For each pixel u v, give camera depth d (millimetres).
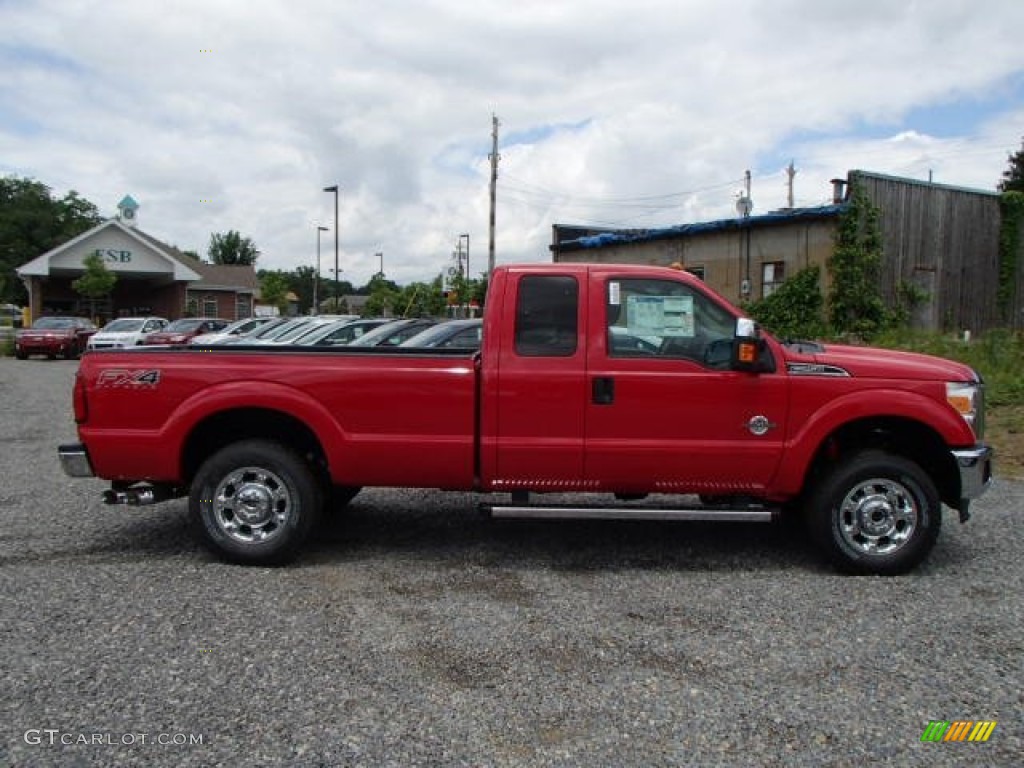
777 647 4012
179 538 5938
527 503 5340
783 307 19109
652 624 4312
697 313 5203
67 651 3900
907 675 3703
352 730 3199
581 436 5133
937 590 4867
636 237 23797
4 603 4543
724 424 5105
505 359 5133
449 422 5184
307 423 5188
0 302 55906
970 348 14406
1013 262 20141
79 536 5977
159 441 5207
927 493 5066
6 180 68875
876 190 18344
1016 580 5047
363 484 5305
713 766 2965
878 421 5242
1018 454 8766
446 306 41375
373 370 5176
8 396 15875
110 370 5242
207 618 4344
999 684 3619
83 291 39938
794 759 3014
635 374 5098
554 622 4336
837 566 5191
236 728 3207
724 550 5742
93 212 71500
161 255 42469
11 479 7961
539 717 3312
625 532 6215
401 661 3832
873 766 2973
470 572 5203
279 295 55219
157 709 3352
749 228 20641
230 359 5242
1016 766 2982
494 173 36562
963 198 19531
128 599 4629
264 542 5223
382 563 5383
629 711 3365
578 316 5148
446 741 3125
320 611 4473
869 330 18078
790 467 5109
